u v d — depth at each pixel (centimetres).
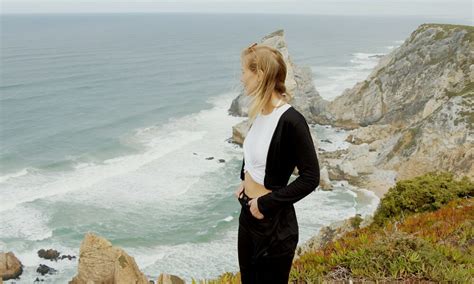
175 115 9288
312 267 840
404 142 6469
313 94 9094
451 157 5888
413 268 756
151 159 6606
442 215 1420
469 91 6644
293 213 420
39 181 5769
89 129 8131
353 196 5484
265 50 386
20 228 4597
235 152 6944
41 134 7719
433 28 8612
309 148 379
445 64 7931
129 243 4350
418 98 8062
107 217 4866
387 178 5972
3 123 8300
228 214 4931
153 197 5366
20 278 3762
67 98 10675
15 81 12462
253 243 416
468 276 734
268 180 399
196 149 7069
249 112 394
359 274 776
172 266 3997
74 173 6062
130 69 15775
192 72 15362
